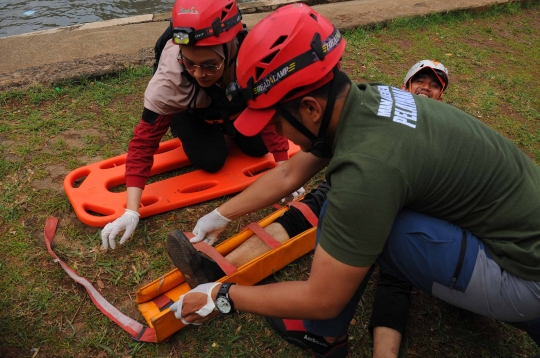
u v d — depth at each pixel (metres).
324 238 1.35
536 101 3.95
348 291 1.38
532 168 1.57
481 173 1.44
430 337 2.00
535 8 6.43
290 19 1.30
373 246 1.32
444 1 5.99
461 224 1.54
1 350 1.81
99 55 3.88
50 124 3.06
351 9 5.49
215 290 1.61
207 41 1.95
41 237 2.31
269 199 1.93
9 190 2.55
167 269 2.21
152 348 1.87
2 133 2.95
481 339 2.01
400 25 5.16
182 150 2.87
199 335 1.93
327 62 1.31
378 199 1.27
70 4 6.32
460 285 1.54
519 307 1.52
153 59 3.85
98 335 1.90
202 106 2.37
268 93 1.33
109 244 2.19
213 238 2.07
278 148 2.57
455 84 4.09
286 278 2.20
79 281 2.05
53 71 3.52
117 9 6.22
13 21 5.76
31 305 1.99
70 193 2.45
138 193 2.25
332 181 1.35
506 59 4.76
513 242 1.47
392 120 1.35
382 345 1.81
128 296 2.07
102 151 2.90
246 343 1.92
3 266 2.15
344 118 1.39
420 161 1.35
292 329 1.87
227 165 2.80
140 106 3.34
